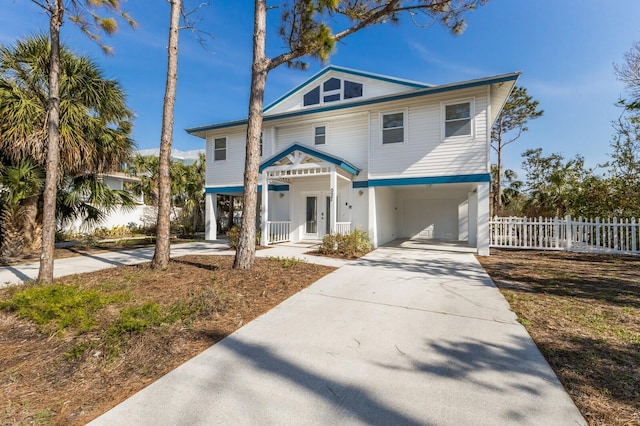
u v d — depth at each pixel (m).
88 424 2.09
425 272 6.94
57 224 11.52
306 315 4.18
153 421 2.11
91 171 9.73
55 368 2.86
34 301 4.16
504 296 5.02
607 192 11.34
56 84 5.51
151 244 12.95
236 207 23.73
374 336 3.50
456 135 9.87
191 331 3.58
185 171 18.61
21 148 7.95
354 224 12.28
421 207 16.23
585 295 5.04
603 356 2.96
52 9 5.40
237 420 2.11
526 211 19.02
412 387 2.50
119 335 3.38
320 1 6.36
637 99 10.34
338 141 12.59
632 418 2.09
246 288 5.31
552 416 2.13
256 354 3.08
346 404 2.29
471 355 3.04
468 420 2.10
